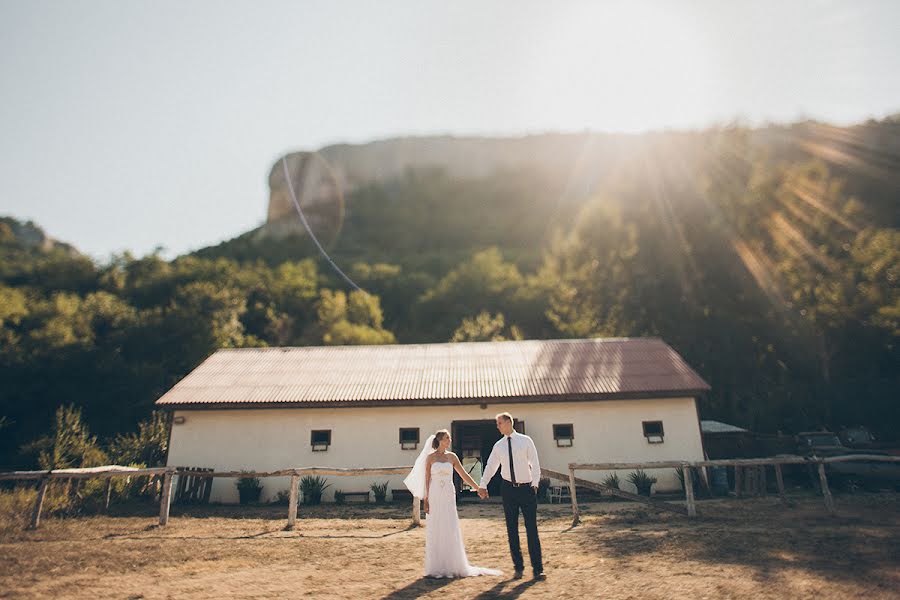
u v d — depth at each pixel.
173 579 6.09
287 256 84.12
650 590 5.25
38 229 122.31
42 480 9.75
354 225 126.25
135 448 19.59
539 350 20.69
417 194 139.38
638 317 30.36
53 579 6.02
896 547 6.90
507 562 6.99
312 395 17.56
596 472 16.48
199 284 42.91
